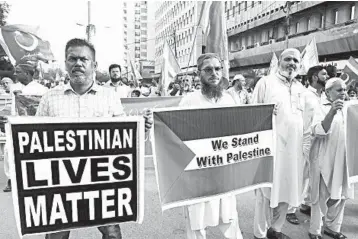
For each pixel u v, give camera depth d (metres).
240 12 32.03
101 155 2.16
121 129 2.20
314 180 3.14
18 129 1.97
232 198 2.66
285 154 2.88
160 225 3.48
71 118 2.07
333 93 2.97
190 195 2.48
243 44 32.62
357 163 3.12
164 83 9.12
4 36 7.05
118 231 2.34
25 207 2.01
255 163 2.78
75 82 2.21
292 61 2.92
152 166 5.98
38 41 7.36
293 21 24.00
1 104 6.02
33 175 2.01
